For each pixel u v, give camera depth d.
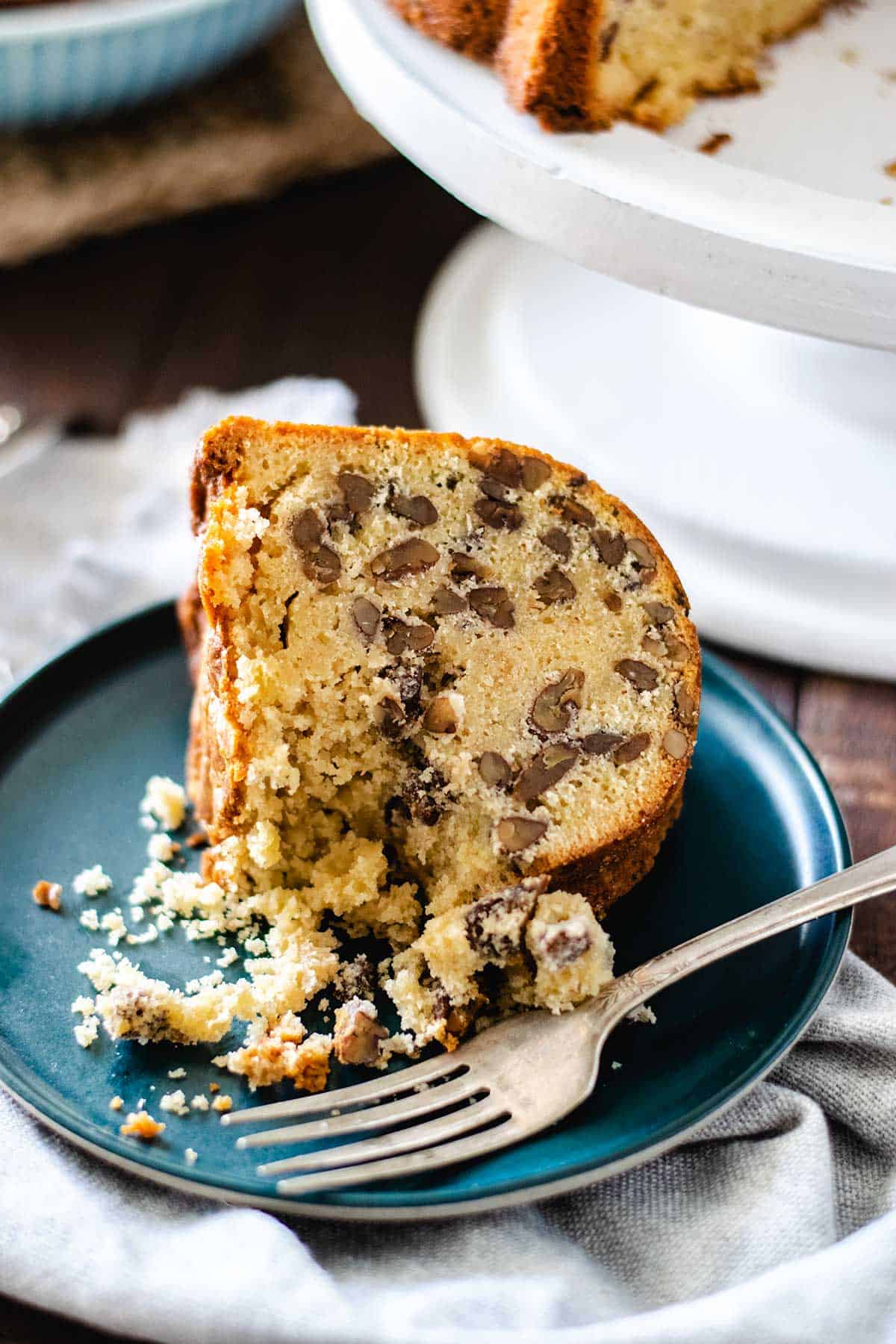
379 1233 0.52
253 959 0.56
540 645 0.58
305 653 0.57
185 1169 0.51
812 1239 0.52
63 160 0.82
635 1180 0.53
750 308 0.60
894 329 0.59
